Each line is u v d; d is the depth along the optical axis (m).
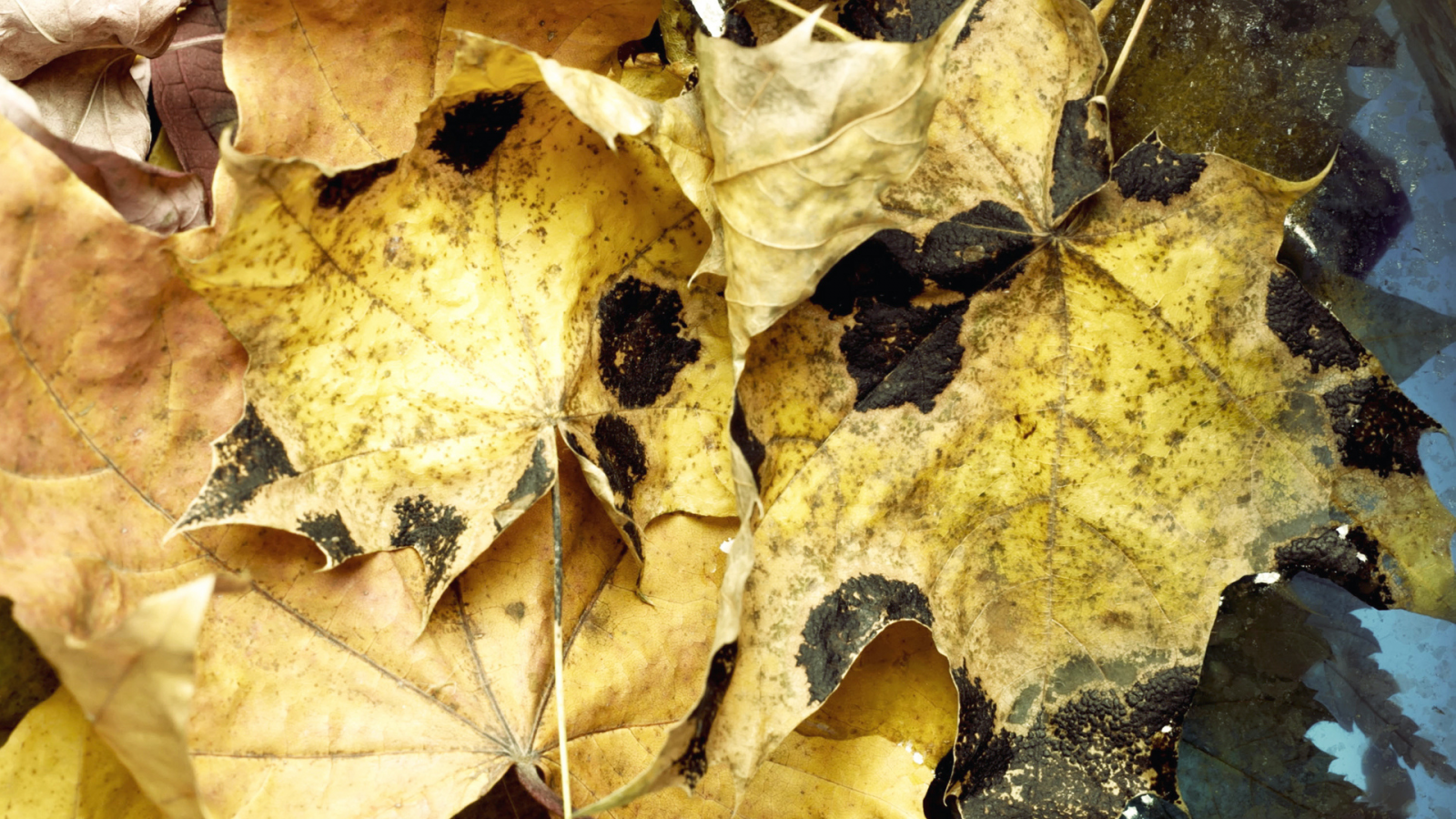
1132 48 0.37
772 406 0.34
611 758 0.35
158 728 0.29
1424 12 0.38
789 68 0.31
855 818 0.35
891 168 0.32
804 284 0.32
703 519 0.35
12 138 0.30
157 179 0.34
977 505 0.35
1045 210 0.34
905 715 0.36
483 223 0.33
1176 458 0.35
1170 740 0.35
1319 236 0.38
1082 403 0.35
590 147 0.33
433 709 0.34
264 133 0.33
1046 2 0.33
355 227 0.32
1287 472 0.35
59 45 0.36
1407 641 0.38
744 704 0.33
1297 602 0.38
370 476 0.33
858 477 0.34
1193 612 0.35
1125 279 0.34
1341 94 0.38
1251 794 0.37
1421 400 0.38
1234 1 0.37
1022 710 0.35
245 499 0.32
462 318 0.34
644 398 0.35
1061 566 0.35
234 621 0.33
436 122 0.32
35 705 0.35
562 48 0.35
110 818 0.33
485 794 0.35
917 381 0.34
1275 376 0.34
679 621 0.35
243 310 0.32
